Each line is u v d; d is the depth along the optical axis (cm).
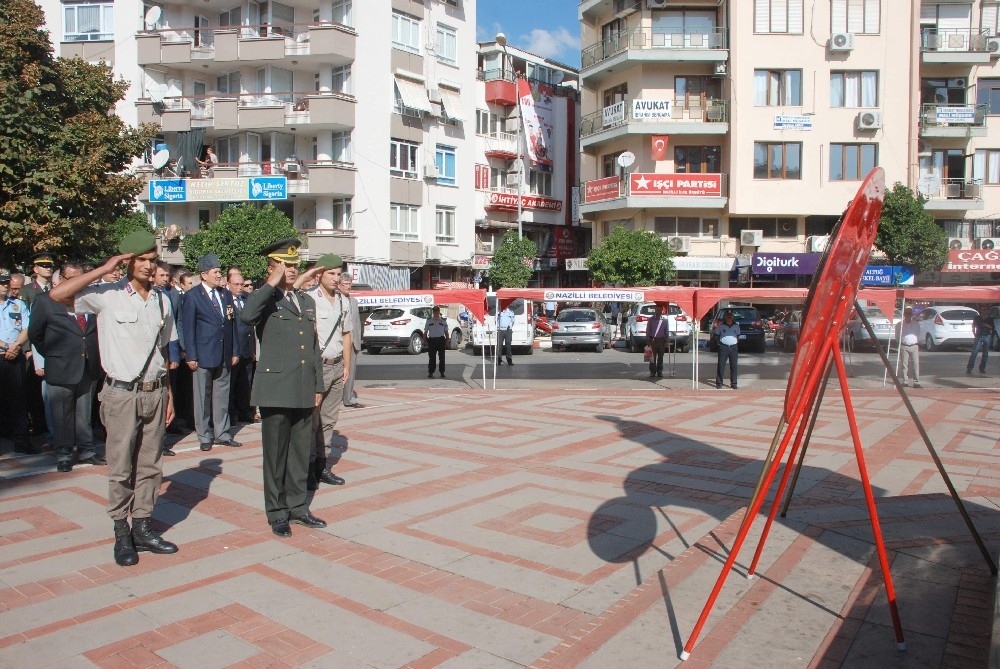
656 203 3266
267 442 589
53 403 783
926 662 381
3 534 590
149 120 3225
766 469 403
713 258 3288
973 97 3347
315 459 719
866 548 536
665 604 456
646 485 745
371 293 1559
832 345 424
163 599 468
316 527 606
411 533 594
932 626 419
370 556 544
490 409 1255
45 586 488
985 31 3328
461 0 3616
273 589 484
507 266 3562
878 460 859
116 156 1535
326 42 3084
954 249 3234
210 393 915
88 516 637
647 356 2000
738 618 435
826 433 1030
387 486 738
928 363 2077
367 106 3191
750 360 2256
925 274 3325
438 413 1208
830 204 3209
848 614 436
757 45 3197
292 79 3300
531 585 491
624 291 1549
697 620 429
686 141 3359
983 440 977
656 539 581
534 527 609
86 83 1510
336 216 3216
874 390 1505
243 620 439
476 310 1580
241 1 3294
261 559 538
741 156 3209
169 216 3322
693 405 1305
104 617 443
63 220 1338
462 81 3644
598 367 2077
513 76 4134
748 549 541
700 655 394
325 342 709
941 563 504
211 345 894
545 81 4447
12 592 478
